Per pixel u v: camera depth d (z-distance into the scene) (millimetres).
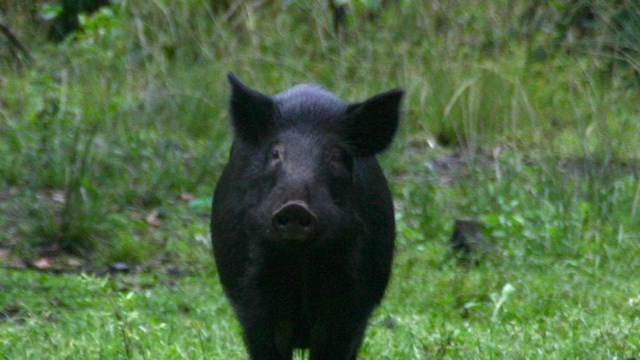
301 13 23828
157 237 17016
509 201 18156
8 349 11609
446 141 21719
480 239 16281
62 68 22656
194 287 14945
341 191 9070
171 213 17984
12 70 22812
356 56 22484
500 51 22891
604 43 22375
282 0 23891
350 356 9828
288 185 8609
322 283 9273
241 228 9500
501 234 16547
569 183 18391
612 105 21109
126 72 22312
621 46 22438
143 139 20344
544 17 23344
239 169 9695
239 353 11438
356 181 9445
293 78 22219
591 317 13195
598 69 22172
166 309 13898
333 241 8969
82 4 25797
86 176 18484
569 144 20641
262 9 24125
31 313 13445
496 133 21547
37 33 24250
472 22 23000
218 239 9977
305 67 22562
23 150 19406
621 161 19906
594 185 17953
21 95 21344
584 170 18766
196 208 18172
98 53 22688
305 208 8305
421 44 22812
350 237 9109
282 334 9547
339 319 9422
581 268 15742
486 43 22969
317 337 9547
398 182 19422
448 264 15867
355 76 22141
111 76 22188
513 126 20266
